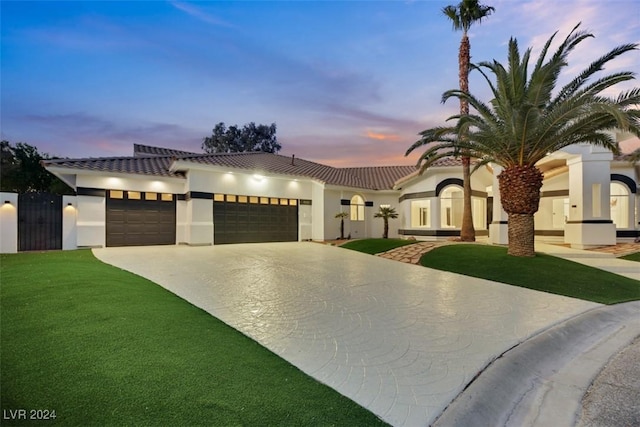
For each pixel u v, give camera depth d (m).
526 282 9.09
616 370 4.32
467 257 12.07
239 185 18.58
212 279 8.51
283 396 3.12
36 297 5.66
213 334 4.60
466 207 17.41
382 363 4.06
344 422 2.79
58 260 10.41
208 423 2.59
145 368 3.40
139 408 2.72
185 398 2.92
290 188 20.53
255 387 3.24
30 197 13.95
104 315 4.89
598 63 10.38
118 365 3.42
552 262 11.01
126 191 16.14
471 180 20.23
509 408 3.37
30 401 2.74
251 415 2.76
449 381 3.65
